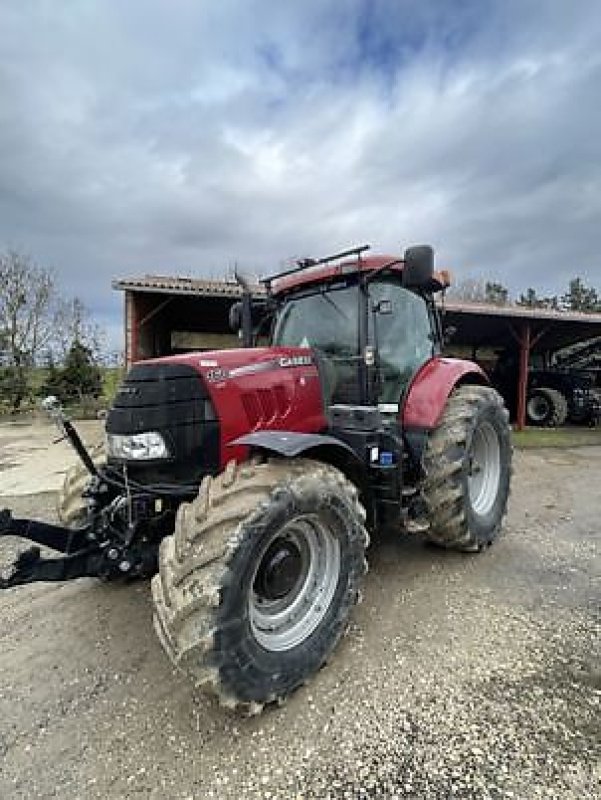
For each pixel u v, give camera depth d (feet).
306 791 5.59
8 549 12.92
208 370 8.54
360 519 8.16
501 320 37.70
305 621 7.61
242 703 6.46
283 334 12.21
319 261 11.16
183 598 6.15
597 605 9.65
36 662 8.20
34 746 6.36
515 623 8.95
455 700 6.98
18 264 58.08
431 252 9.85
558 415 39.88
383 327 11.26
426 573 11.03
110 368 63.46
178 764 6.02
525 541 13.16
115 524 8.18
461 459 10.86
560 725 6.49
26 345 58.75
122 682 7.63
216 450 8.45
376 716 6.71
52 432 37.52
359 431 9.75
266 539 6.70
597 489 19.25
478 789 5.56
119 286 30.12
